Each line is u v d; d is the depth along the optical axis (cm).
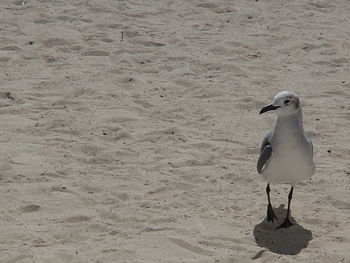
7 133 1349
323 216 1038
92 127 1388
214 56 1862
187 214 1038
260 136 1373
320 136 1375
